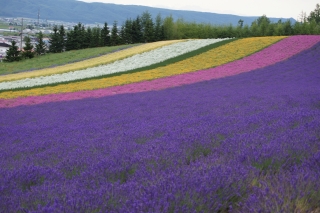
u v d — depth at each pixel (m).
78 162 5.46
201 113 12.39
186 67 40.78
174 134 7.43
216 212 3.26
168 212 3.05
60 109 20.33
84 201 3.23
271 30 95.50
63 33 91.94
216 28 104.81
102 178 4.35
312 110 9.66
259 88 21.91
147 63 46.28
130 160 5.19
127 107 18.00
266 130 6.96
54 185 4.01
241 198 3.44
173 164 4.90
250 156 4.75
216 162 4.64
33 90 33.31
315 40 46.59
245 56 43.47
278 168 4.33
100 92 29.09
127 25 94.88
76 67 50.91
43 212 2.98
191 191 3.40
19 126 13.87
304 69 31.58
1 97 29.67
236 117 9.66
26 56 82.94
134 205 3.01
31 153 7.49
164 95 23.19
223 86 25.86
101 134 9.12
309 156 4.60
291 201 3.16
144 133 8.37
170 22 100.00
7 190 3.96
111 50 69.06
